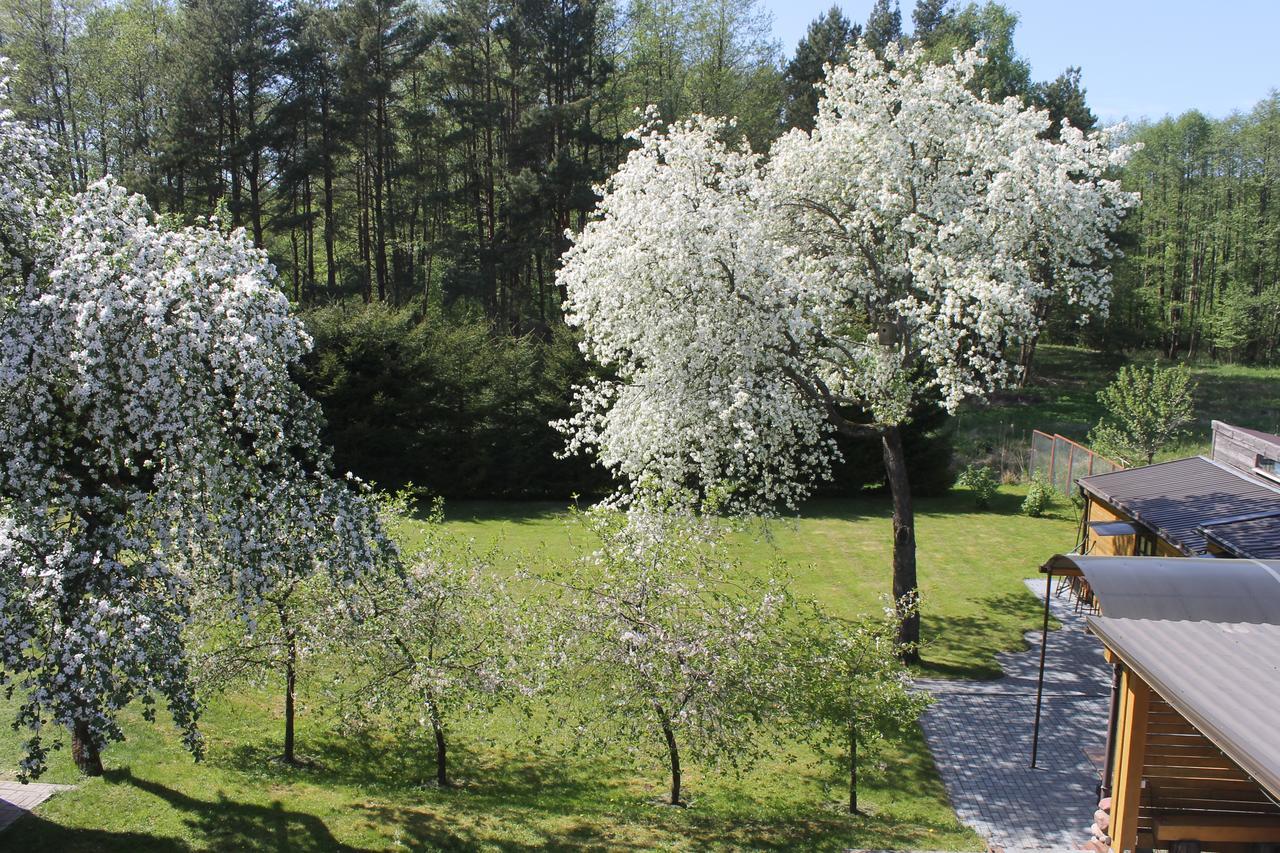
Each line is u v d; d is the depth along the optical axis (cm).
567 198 3244
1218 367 5456
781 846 888
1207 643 707
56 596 753
